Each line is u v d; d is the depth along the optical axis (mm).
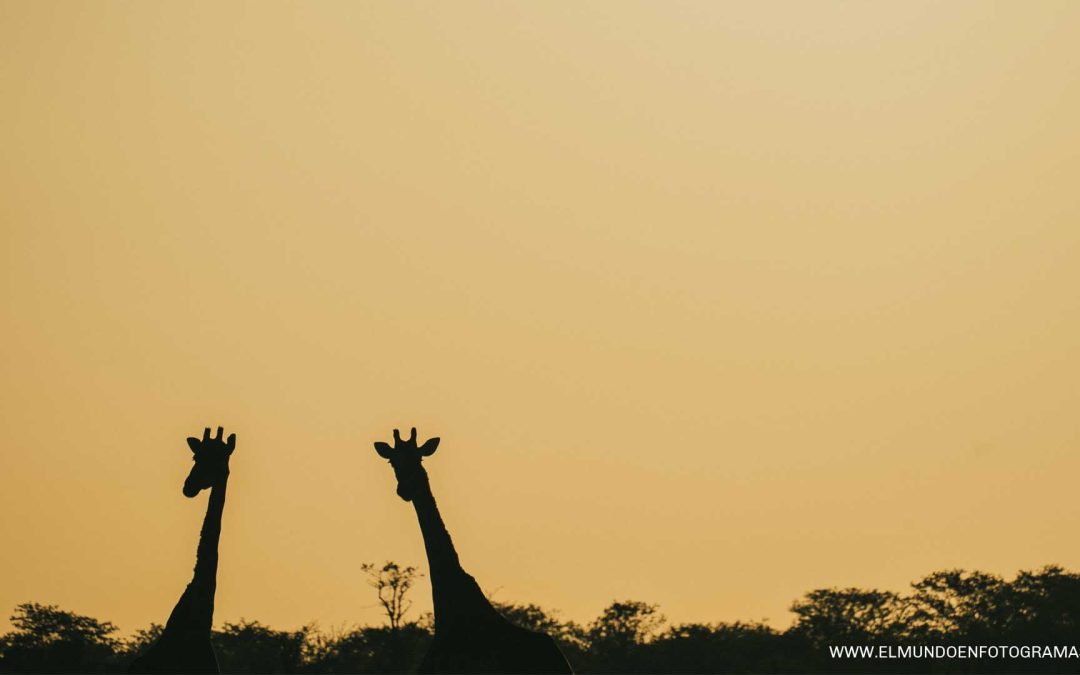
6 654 185750
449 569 86750
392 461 90875
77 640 186250
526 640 83375
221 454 92250
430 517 88500
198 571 87875
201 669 84562
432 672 82750
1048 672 190000
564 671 82438
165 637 85688
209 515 89875
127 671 84500
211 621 87188
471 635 83562
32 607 188250
